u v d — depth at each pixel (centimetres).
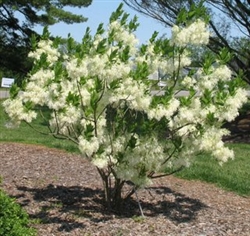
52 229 560
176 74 583
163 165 579
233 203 754
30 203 650
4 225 482
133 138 545
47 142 1184
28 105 530
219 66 552
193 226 605
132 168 562
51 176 799
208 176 913
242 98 537
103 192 722
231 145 1515
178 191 785
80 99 529
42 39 586
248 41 1509
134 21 581
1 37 2328
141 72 516
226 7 1452
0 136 1280
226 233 586
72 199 680
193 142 565
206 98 533
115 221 598
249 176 973
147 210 666
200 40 540
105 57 510
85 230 562
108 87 521
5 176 774
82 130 562
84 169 869
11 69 2400
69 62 519
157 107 522
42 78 531
